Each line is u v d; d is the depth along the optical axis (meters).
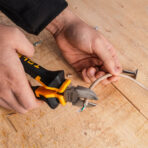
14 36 0.67
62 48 0.86
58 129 0.68
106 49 0.76
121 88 0.77
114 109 0.72
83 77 0.78
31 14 0.72
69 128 0.68
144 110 0.71
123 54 0.86
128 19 0.99
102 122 0.69
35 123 0.70
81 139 0.66
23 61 0.66
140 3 1.05
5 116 0.72
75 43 0.80
